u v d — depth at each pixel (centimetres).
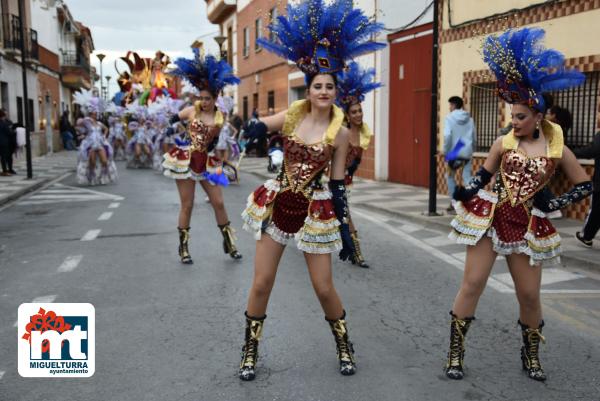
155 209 1112
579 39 949
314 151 365
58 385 377
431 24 1352
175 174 662
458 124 980
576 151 708
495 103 1159
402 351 432
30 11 2844
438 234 880
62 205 1192
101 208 1136
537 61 350
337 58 368
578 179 367
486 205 374
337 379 385
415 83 1434
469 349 438
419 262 704
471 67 1204
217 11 3347
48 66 3347
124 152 2630
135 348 435
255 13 2789
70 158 2766
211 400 356
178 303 539
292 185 372
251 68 2920
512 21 1080
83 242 811
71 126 3800
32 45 2770
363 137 621
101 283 605
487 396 362
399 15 1503
